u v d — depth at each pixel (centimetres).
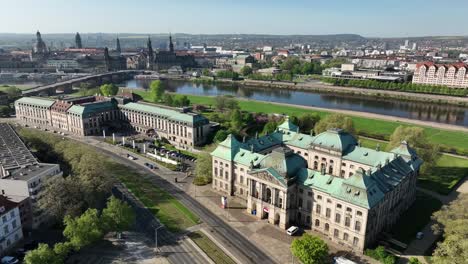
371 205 12462
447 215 12862
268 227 14700
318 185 13988
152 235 13988
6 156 17488
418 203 16788
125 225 13438
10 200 13462
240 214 15762
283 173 14425
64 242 12800
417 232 14250
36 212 14275
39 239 13425
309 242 11681
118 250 12875
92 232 12288
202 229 14475
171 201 16888
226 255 12756
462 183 19100
